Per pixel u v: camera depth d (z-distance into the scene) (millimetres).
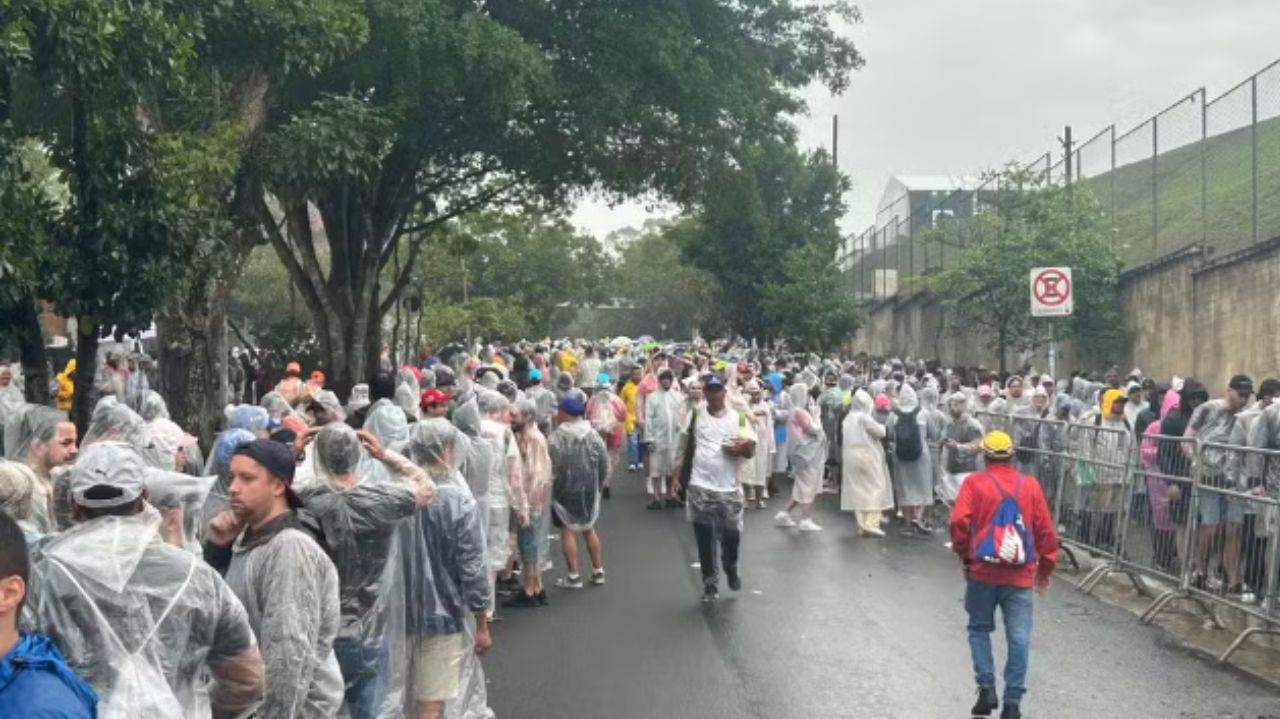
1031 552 8195
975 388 24281
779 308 43531
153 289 10961
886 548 15602
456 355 23281
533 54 20750
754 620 11422
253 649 4520
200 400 13656
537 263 64062
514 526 12305
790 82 27781
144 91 11172
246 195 15211
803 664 9844
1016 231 26328
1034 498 8398
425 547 7035
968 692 9062
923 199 57250
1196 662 9875
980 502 8359
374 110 16125
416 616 7031
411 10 18766
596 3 22969
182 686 4270
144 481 4332
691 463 12367
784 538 16422
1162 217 25438
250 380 30391
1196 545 11258
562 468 12844
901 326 45625
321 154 15258
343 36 13805
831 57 27734
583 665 9812
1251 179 21391
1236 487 10719
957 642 10602
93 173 10641
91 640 4062
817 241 49938
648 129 25078
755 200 28062
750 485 19578
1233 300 20953
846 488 16734
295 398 13445
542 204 32062
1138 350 24875
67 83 10148
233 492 5141
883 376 27750
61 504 5098
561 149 24781
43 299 10656
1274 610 9898
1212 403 12242
